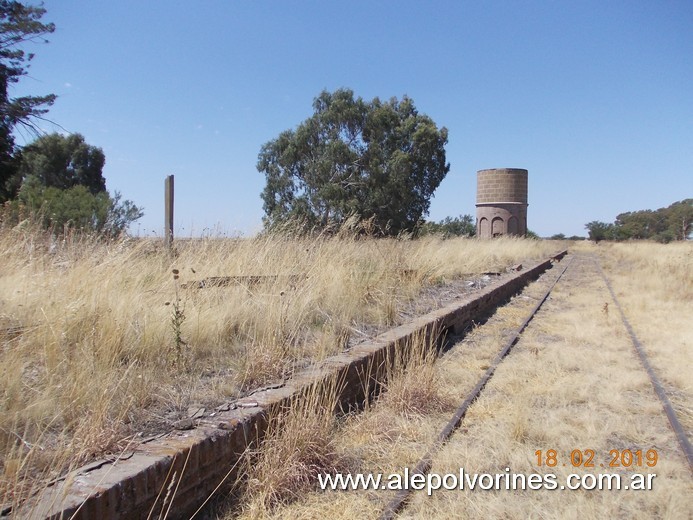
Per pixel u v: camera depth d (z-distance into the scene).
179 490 3.28
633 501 3.81
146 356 4.86
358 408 5.49
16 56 21.69
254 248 8.23
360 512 3.61
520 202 41.41
